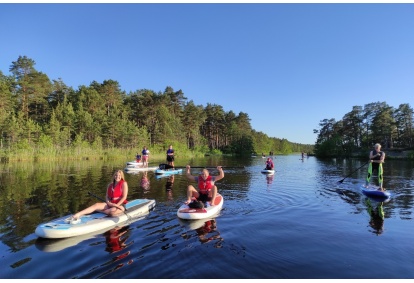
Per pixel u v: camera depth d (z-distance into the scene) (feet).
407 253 15.56
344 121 243.40
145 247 16.11
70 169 64.34
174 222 21.01
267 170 62.59
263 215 23.44
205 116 265.95
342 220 22.13
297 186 40.55
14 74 172.76
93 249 15.81
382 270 13.56
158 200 28.96
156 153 160.86
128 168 63.16
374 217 23.09
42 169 63.67
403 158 148.56
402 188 38.93
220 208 25.64
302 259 14.73
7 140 109.40
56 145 118.73
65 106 163.12
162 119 197.77
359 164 106.93
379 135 203.72
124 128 155.53
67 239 17.33
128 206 23.79
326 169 77.97
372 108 226.58
